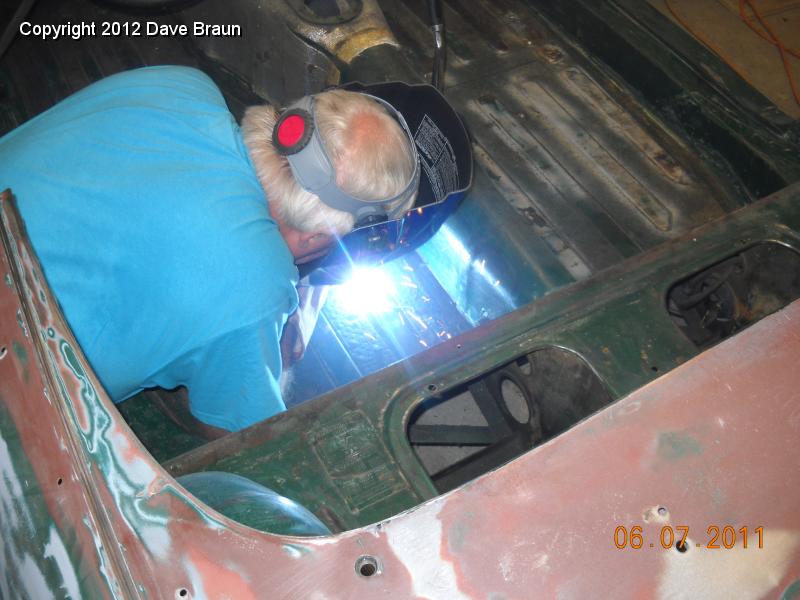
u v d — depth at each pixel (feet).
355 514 3.98
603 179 6.55
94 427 3.00
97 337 4.34
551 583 2.88
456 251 6.42
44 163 4.44
